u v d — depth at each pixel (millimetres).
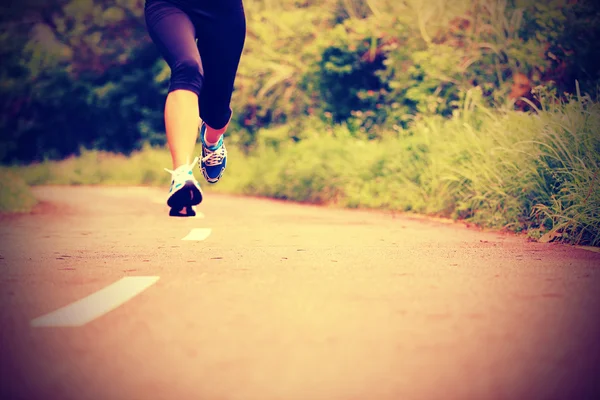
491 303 3812
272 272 4902
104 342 3045
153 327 3299
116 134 40719
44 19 42344
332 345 2998
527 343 3059
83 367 2699
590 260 5547
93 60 40781
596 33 12922
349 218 10781
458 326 3322
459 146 11164
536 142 8695
